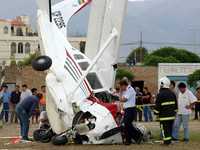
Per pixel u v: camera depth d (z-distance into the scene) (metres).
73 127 19.72
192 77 62.88
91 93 20.66
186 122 21.20
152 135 22.98
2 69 64.75
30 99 22.20
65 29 21.70
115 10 22.06
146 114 35.81
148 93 36.69
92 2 22.17
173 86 23.78
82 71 20.64
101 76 21.50
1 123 33.94
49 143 20.62
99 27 22.14
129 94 19.80
